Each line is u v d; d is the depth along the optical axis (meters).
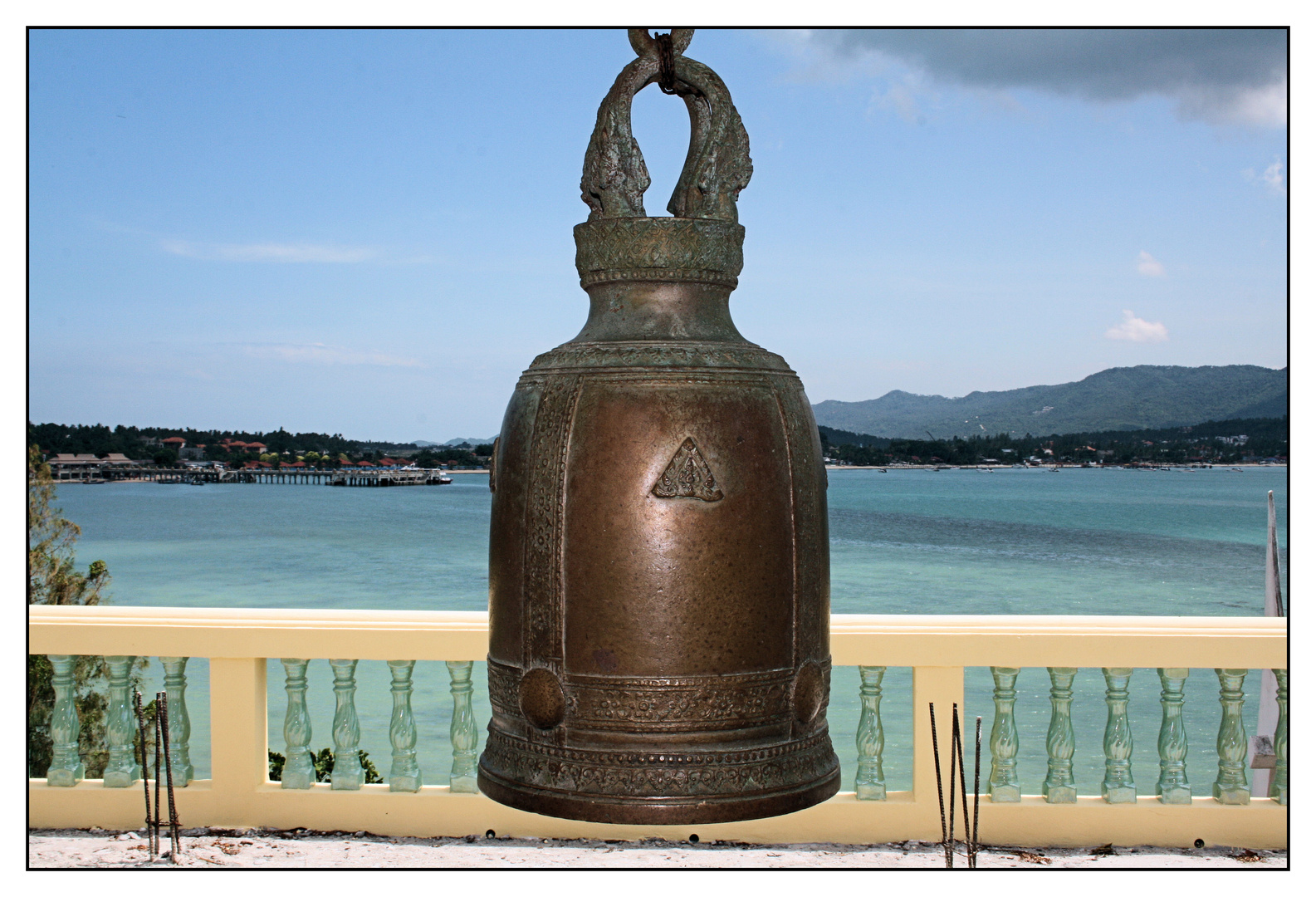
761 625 2.44
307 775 5.32
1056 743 5.14
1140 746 15.41
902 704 17.56
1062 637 5.04
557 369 2.55
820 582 2.61
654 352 2.48
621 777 2.40
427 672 21.67
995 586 47.25
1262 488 171.62
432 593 45.72
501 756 2.59
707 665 2.39
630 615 2.38
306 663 5.33
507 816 5.21
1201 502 126.06
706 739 2.42
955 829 5.09
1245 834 5.04
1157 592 45.09
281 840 5.12
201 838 5.10
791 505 2.50
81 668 6.86
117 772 5.29
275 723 15.82
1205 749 15.12
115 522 93.06
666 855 4.95
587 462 2.41
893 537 75.00
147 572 54.50
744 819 2.43
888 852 4.99
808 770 2.54
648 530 2.37
